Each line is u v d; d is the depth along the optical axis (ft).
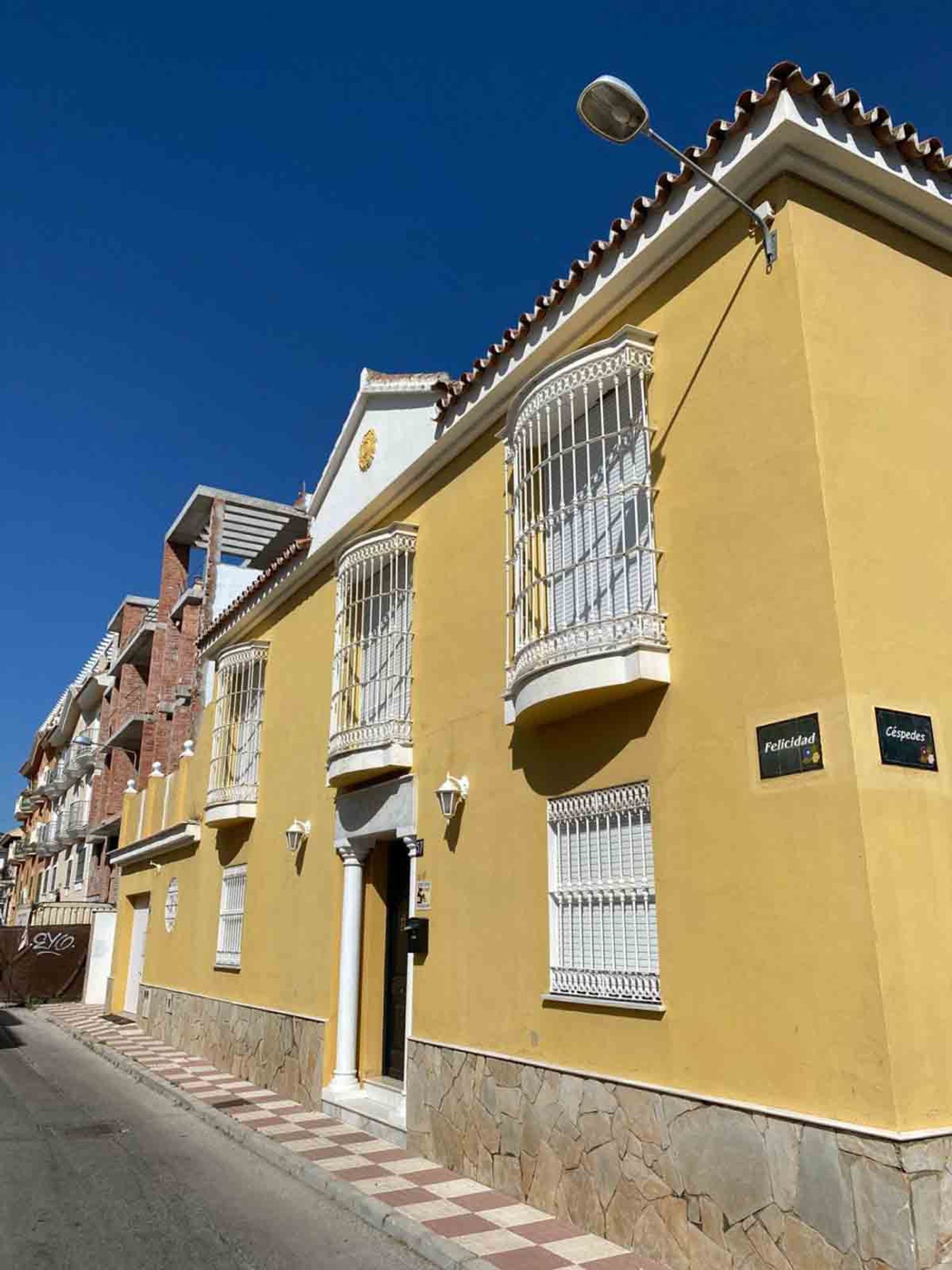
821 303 18.78
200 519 80.33
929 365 20.22
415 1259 19.25
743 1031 17.10
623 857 21.13
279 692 44.57
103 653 127.85
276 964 40.09
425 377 33.37
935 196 20.54
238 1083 40.34
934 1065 14.96
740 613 18.74
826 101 19.06
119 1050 50.83
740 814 17.92
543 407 23.89
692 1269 17.13
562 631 22.02
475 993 25.66
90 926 88.79
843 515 17.52
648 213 22.38
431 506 32.53
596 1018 20.85
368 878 35.47
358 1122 30.78
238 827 47.14
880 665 16.94
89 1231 20.74
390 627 33.47
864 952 15.19
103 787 111.04
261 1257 19.30
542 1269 17.65
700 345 20.89
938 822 16.57
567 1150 20.90
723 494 19.65
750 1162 16.31
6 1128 31.55
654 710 20.49
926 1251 13.70
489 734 26.84
